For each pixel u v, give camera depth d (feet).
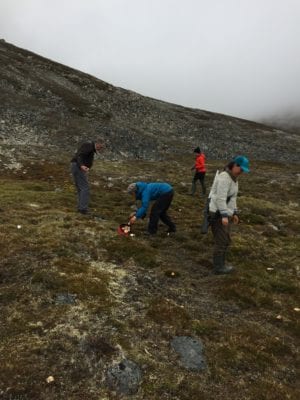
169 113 295.89
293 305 37.32
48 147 145.69
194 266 43.37
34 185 85.15
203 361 27.58
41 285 33.60
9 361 25.25
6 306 31.01
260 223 68.03
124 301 33.14
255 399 24.95
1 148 128.98
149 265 41.42
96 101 266.57
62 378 24.54
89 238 45.55
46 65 322.75
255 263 46.21
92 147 56.65
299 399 25.45
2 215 51.37
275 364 28.55
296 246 55.26
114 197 78.48
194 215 68.03
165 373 25.86
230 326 32.32
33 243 41.83
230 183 38.83
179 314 32.12
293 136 319.68
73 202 67.21
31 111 193.57
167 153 175.01
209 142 228.63
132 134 197.57
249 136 280.10
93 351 26.81
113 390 24.17
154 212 49.85
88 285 34.06
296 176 142.20
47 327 28.68
